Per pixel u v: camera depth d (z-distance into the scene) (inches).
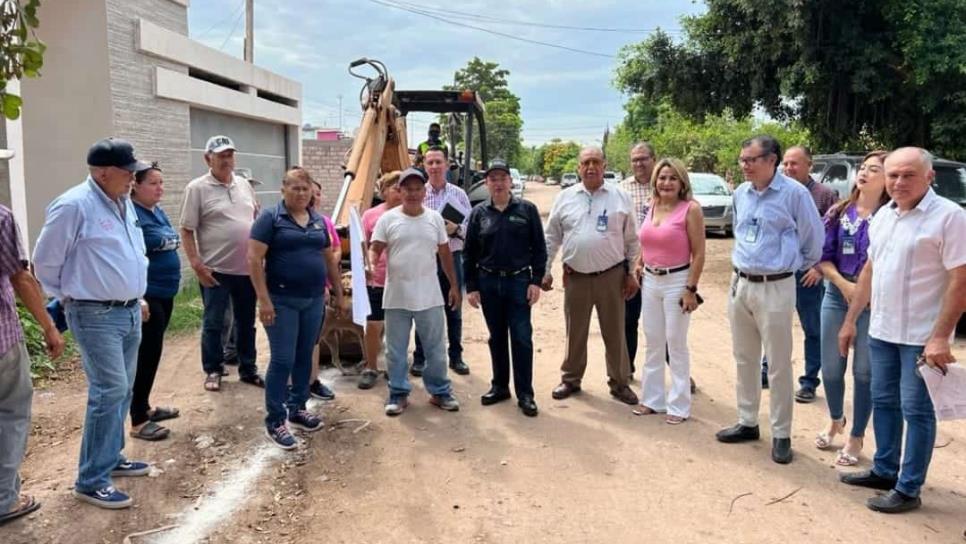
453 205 254.7
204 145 446.6
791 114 573.3
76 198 142.5
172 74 386.6
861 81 477.1
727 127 1098.1
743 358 186.2
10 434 139.5
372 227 240.4
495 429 199.0
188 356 268.7
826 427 200.2
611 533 143.0
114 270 146.4
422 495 159.3
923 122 506.3
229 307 251.3
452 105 443.8
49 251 140.8
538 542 139.6
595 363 266.5
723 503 155.2
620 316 219.8
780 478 167.5
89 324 145.6
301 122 615.5
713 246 611.5
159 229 184.2
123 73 345.7
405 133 322.7
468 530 144.3
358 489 162.1
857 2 474.3
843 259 179.8
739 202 181.8
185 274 404.5
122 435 159.5
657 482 165.6
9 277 134.8
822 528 144.3
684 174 199.6
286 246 180.4
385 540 140.4
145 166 182.4
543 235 212.4
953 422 202.8
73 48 331.9
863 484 162.4
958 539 139.9
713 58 562.9
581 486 163.8
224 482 164.2
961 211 138.1
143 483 161.6
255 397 220.4
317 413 209.9
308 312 188.7
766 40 514.3
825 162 437.7
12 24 152.3
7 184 272.5
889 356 153.6
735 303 182.5
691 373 253.6
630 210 215.6
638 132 1615.4
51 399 216.1
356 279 207.2
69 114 335.6
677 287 201.2
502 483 165.3
